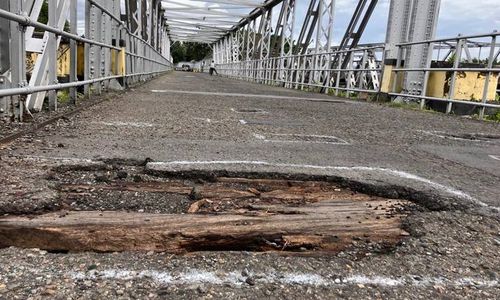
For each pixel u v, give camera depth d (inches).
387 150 183.3
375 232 89.8
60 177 114.7
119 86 442.0
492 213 103.9
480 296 69.2
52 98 227.6
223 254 79.3
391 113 364.8
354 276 73.3
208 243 84.0
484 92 341.1
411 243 85.9
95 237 80.6
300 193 114.3
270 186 119.8
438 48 572.4
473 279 74.0
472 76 452.4
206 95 465.7
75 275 69.2
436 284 71.9
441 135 242.7
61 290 64.6
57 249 80.1
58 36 227.9
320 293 67.7
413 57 464.1
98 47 331.0
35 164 123.5
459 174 143.4
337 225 92.0
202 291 66.5
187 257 77.6
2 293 63.0
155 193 107.3
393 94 479.5
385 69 492.1
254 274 72.4
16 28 172.4
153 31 1206.9
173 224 86.7
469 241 88.0
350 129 245.4
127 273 70.7
